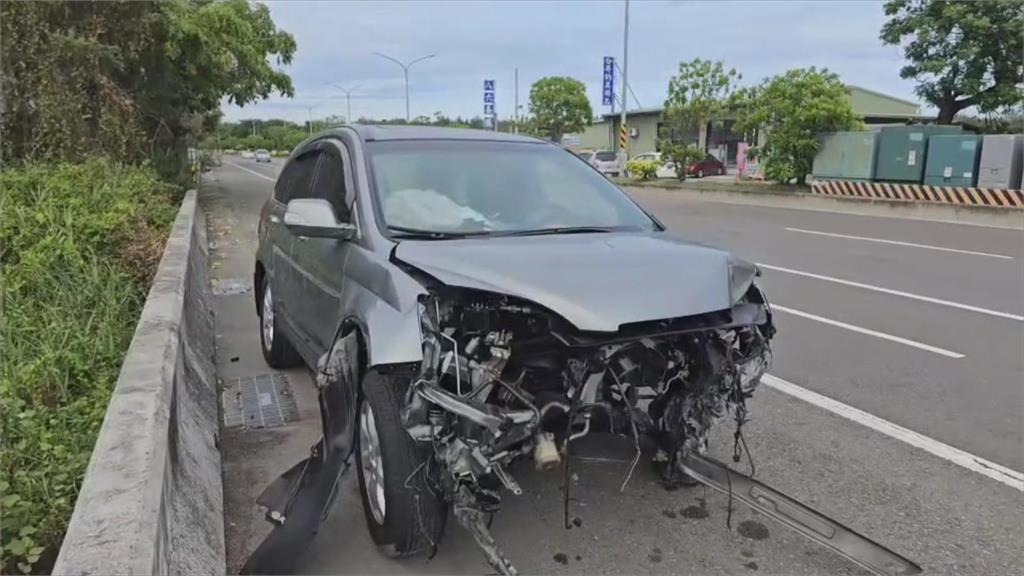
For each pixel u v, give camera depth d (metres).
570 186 4.03
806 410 4.75
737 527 3.33
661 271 2.95
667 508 3.48
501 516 3.38
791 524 3.04
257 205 18.73
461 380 2.70
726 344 3.18
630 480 3.71
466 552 3.10
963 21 21.52
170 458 2.72
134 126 13.62
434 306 2.79
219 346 6.08
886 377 5.41
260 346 6.09
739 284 3.12
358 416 3.19
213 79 17.83
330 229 3.44
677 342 3.17
